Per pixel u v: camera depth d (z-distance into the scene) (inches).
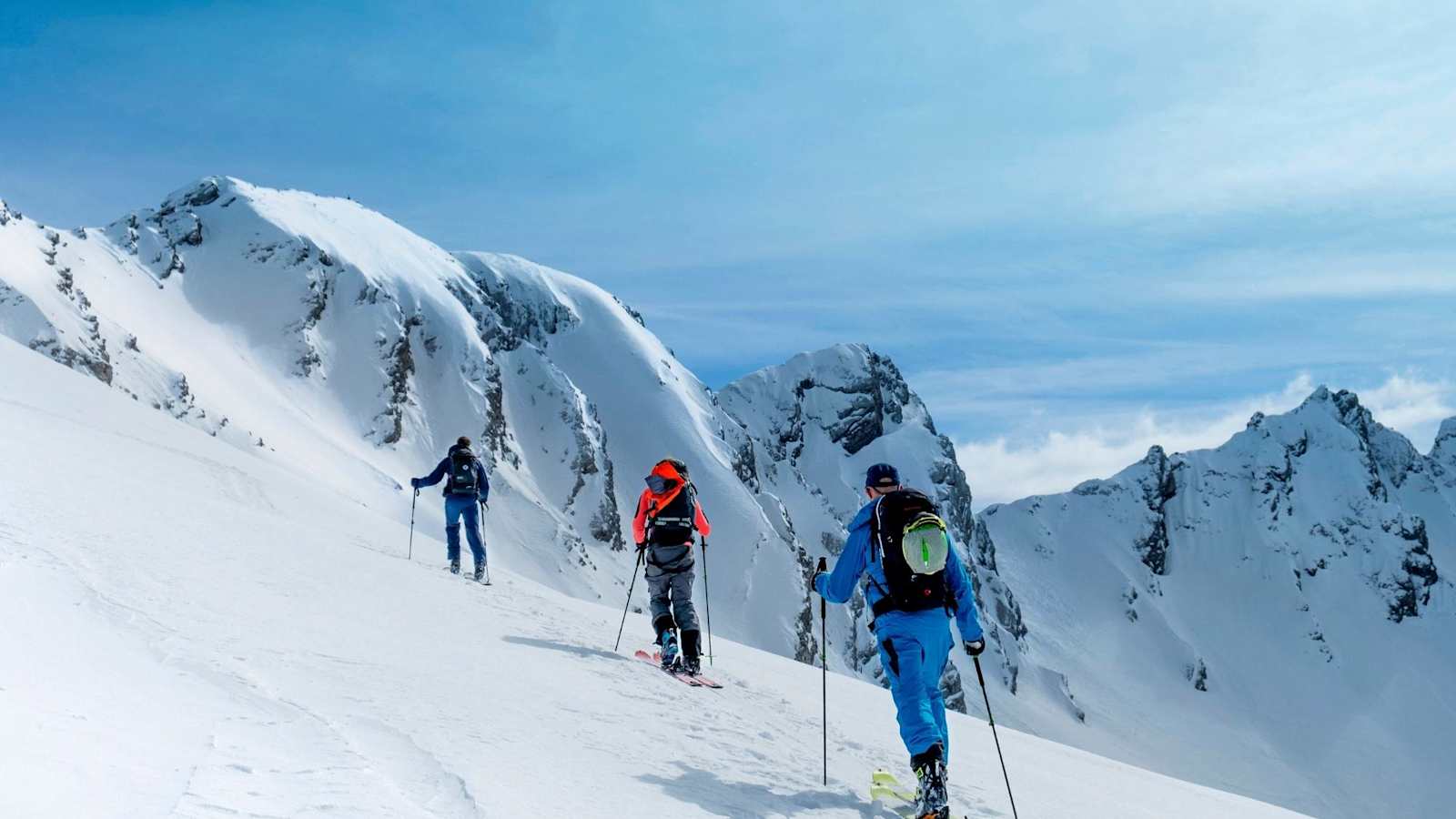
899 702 233.0
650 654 423.2
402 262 7775.6
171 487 643.5
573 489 7293.3
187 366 5329.7
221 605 275.4
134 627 220.4
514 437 7485.2
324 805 127.4
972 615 241.8
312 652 241.3
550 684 288.2
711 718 305.4
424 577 515.8
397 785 147.6
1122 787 407.5
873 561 245.0
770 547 7396.7
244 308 6520.7
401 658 264.1
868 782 264.8
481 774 163.6
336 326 6776.6
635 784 192.2
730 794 207.9
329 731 169.0
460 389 7042.3
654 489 418.6
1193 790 507.2
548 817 151.2
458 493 617.0
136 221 6648.6
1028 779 351.6
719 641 694.5
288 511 789.9
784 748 286.7
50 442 644.1
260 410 5516.7
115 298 5492.1
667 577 413.4
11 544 283.9
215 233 6939.0
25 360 1299.2
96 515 396.5
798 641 6771.7
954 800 275.6
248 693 183.8
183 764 128.1
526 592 626.2
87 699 144.7
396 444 6363.2
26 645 167.8
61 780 106.9
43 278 4549.7
